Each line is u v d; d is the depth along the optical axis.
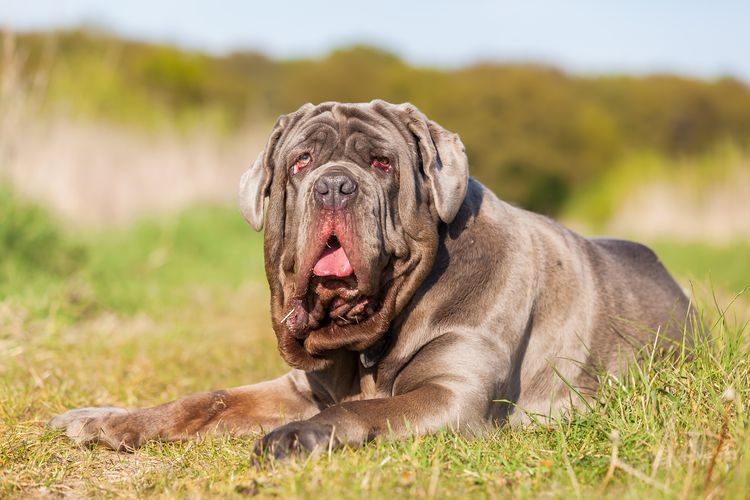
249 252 11.96
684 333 4.01
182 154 16.12
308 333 3.83
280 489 2.83
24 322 6.50
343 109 3.87
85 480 3.32
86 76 16.31
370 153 3.73
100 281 8.47
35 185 11.67
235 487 2.91
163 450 3.75
